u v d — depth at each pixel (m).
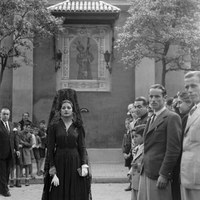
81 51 25.27
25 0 20.42
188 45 21.53
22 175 18.02
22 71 24.67
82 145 9.12
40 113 25.11
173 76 25.58
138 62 22.27
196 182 6.77
